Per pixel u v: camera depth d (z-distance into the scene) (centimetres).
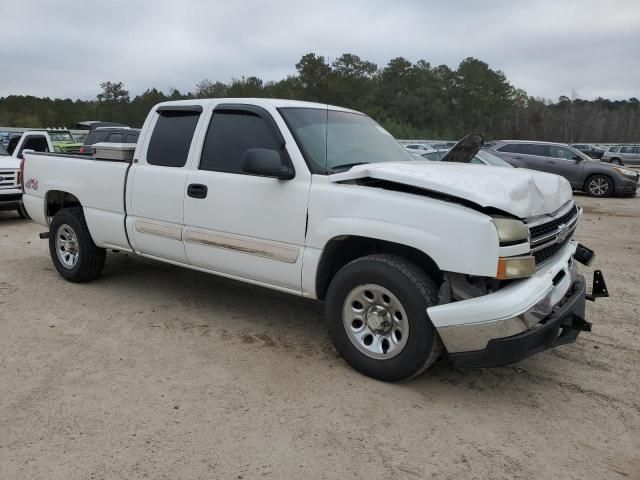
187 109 487
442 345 360
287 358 418
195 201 461
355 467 288
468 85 9144
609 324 510
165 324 486
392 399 358
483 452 304
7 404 342
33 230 970
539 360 427
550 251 381
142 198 503
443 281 374
